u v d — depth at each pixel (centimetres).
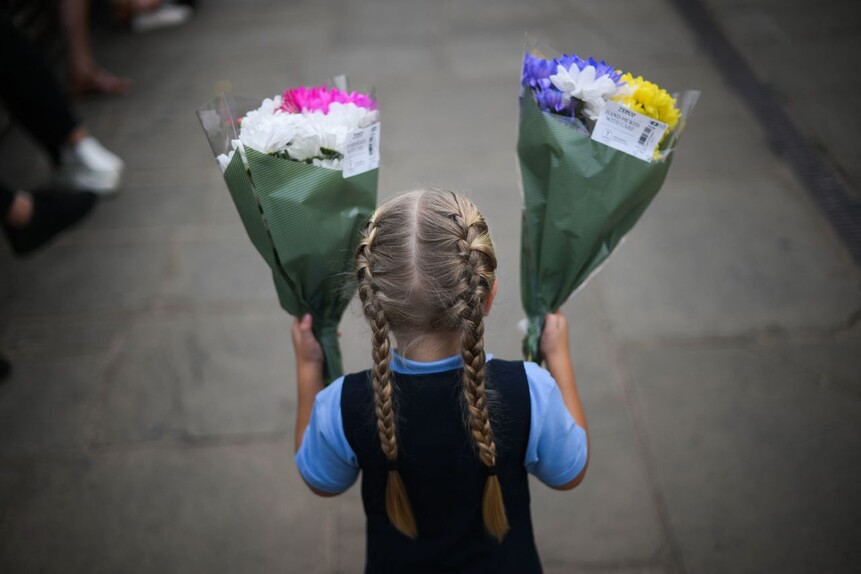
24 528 218
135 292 293
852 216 299
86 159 338
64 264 309
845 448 219
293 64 437
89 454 236
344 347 259
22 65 311
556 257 145
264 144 122
